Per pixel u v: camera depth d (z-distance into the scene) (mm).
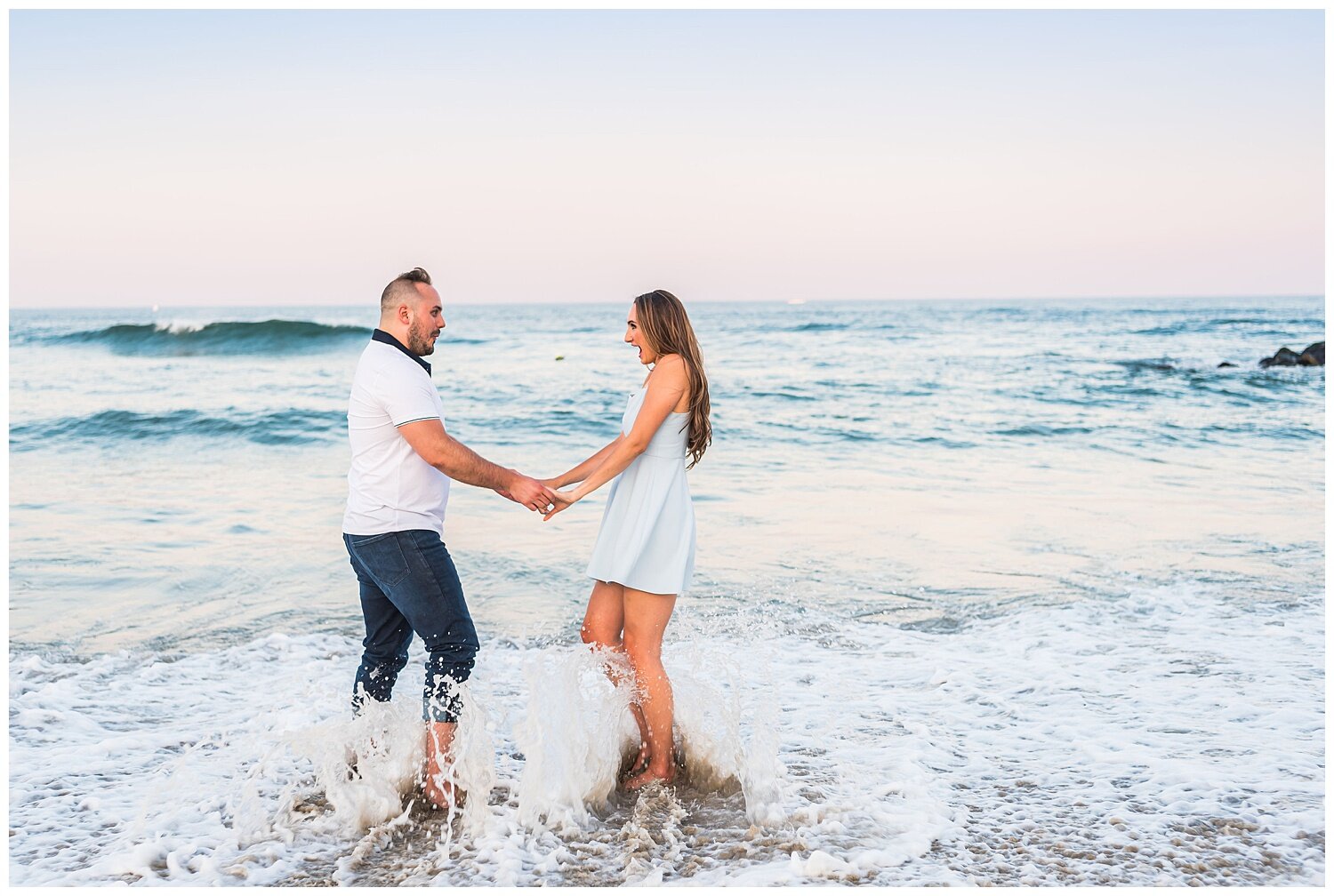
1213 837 3096
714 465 12086
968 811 3338
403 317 3504
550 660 4910
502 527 8383
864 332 52938
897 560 7312
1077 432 15500
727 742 3641
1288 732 4047
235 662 5141
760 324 66812
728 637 5566
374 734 3520
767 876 2855
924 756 3848
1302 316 76438
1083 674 4895
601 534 3697
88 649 5398
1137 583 6684
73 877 2900
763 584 6684
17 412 16906
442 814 3369
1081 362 31141
